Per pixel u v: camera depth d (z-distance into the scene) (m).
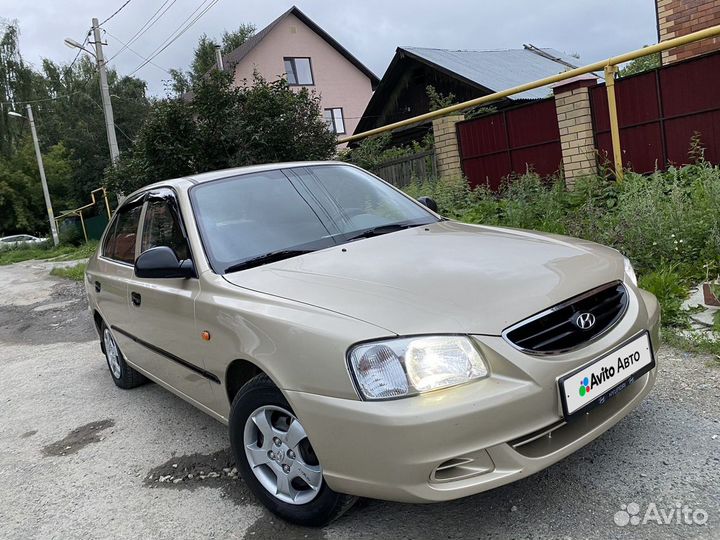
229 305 2.88
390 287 2.59
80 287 13.35
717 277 4.93
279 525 2.78
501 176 9.17
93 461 3.80
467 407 2.18
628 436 3.05
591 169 7.87
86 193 41.47
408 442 2.16
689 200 5.75
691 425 3.07
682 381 3.56
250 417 2.80
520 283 2.54
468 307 2.38
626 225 5.74
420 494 2.20
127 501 3.23
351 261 2.99
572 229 6.19
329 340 2.36
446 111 9.34
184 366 3.45
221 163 10.12
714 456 2.78
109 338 5.13
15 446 4.28
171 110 9.82
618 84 7.61
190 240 3.37
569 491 2.68
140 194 4.38
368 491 2.30
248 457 2.88
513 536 2.44
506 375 2.27
